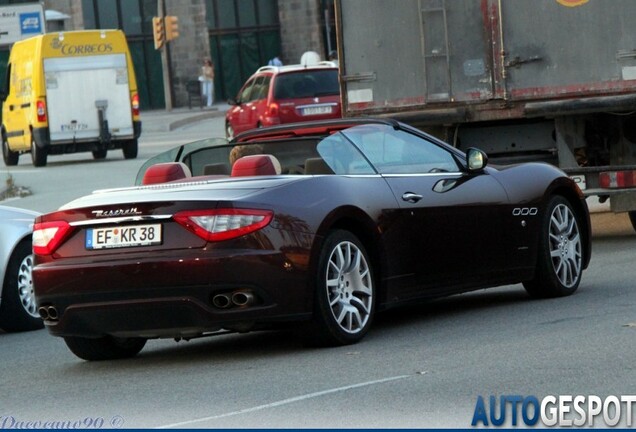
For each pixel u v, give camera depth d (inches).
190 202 526.9
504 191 640.4
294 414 429.1
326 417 421.4
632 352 491.5
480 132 954.1
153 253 529.0
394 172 596.7
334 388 466.3
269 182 542.6
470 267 619.2
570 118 926.4
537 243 655.1
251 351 574.6
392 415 417.4
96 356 589.0
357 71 944.3
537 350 510.9
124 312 533.0
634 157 926.4
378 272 573.6
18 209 757.9
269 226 526.0
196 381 507.2
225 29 4330.7
